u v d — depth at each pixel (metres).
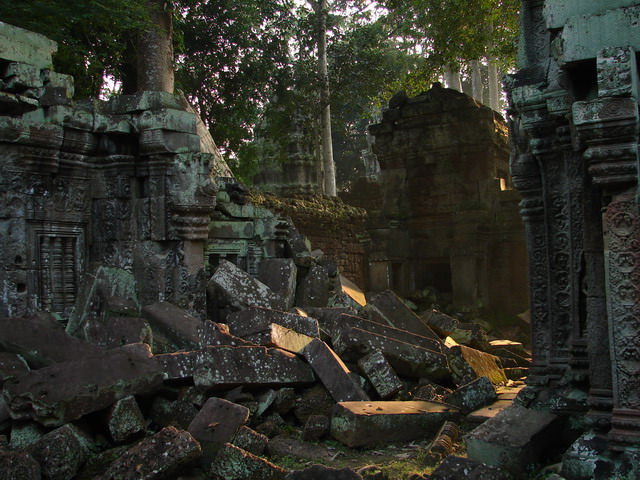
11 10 9.95
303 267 10.59
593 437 4.42
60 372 5.46
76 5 10.89
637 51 4.19
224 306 8.68
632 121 4.10
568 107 5.17
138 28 12.48
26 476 4.55
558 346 5.77
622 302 4.22
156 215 8.52
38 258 7.80
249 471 4.83
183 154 8.62
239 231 10.29
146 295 8.47
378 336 7.44
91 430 5.53
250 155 19.98
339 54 21.62
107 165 8.59
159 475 4.54
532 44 6.11
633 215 4.20
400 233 17.00
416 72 20.38
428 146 17.20
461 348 7.89
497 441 4.86
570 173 5.53
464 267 16.05
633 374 4.17
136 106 8.54
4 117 7.37
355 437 5.73
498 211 16.48
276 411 6.35
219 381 5.94
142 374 5.76
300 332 7.47
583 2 4.41
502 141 17.45
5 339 5.99
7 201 7.48
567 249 5.77
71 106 8.18
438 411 6.32
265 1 19.75
